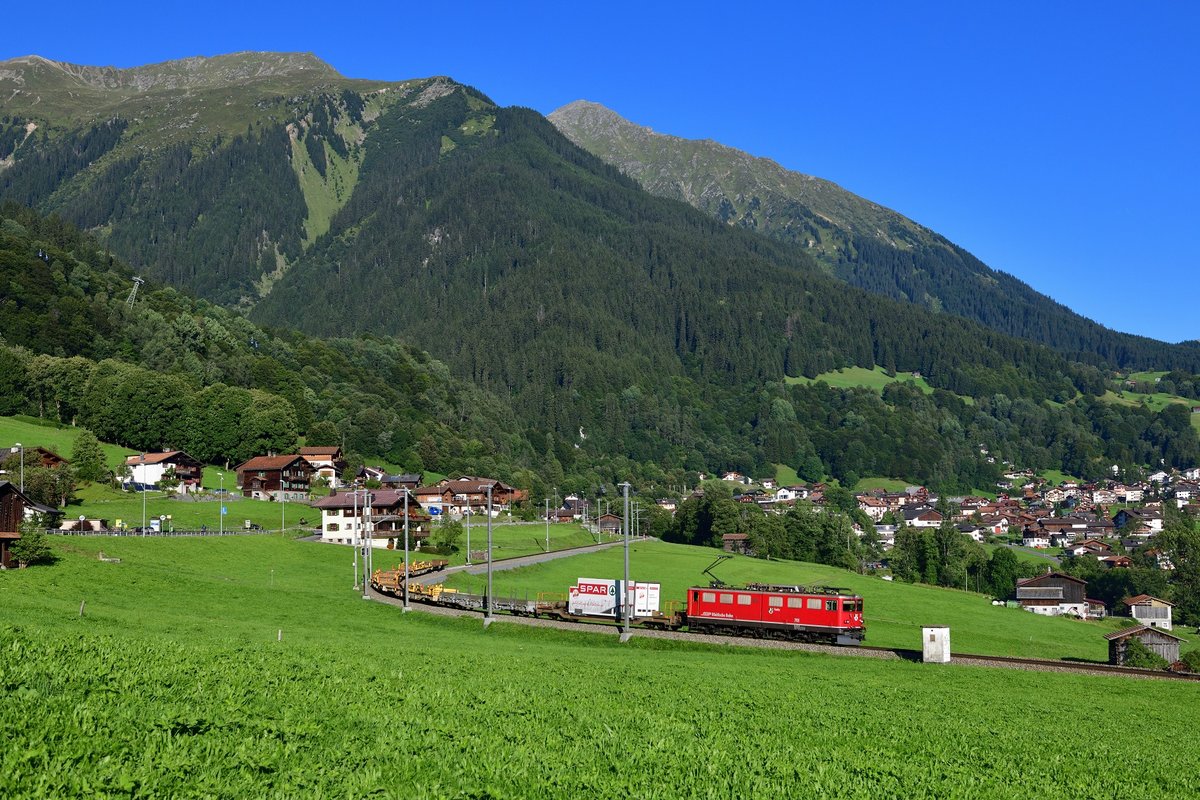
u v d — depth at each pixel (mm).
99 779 17391
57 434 177000
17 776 16953
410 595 90875
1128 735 41344
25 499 79625
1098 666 68062
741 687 44688
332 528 140125
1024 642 106438
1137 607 164750
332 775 19688
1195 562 182750
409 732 24641
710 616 78188
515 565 127062
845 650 69062
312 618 71625
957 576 189250
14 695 22328
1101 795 27750
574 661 52281
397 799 18781
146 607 65875
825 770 26047
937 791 25625
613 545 176625
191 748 20156
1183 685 61344
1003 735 37094
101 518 129625
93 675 26281
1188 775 32531
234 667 32562
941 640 65500
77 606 56406
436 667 41625
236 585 83500
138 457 174125
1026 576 190500
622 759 24891
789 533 198375
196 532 130500
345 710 26844
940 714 41656
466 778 20859
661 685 42844
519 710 30672
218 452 197875
